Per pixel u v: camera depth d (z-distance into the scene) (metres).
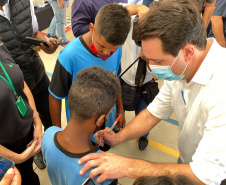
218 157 0.88
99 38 1.28
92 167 0.98
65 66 1.43
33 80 1.96
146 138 2.51
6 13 1.67
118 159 1.02
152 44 0.90
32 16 1.98
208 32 3.10
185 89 1.13
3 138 1.28
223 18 2.54
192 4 0.91
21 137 1.40
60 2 3.85
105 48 1.34
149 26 0.87
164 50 0.90
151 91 2.02
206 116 1.04
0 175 0.89
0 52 1.27
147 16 0.89
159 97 1.42
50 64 4.05
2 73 1.18
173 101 1.31
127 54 1.81
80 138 0.99
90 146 1.13
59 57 1.45
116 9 1.22
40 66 2.03
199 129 1.14
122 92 2.05
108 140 1.33
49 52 1.92
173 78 1.08
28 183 1.84
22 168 1.69
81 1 1.89
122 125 1.95
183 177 0.62
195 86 1.06
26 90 1.62
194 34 0.87
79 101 0.92
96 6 1.92
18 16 1.72
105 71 1.06
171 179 0.60
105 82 0.98
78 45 1.43
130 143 2.65
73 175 0.97
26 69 1.88
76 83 0.99
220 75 0.96
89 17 1.97
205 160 0.90
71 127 0.99
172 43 0.87
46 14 5.07
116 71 1.76
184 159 1.46
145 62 1.69
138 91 2.04
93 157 0.98
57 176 1.09
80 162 0.96
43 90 2.16
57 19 4.19
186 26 0.85
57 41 1.85
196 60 0.98
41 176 2.29
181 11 0.85
